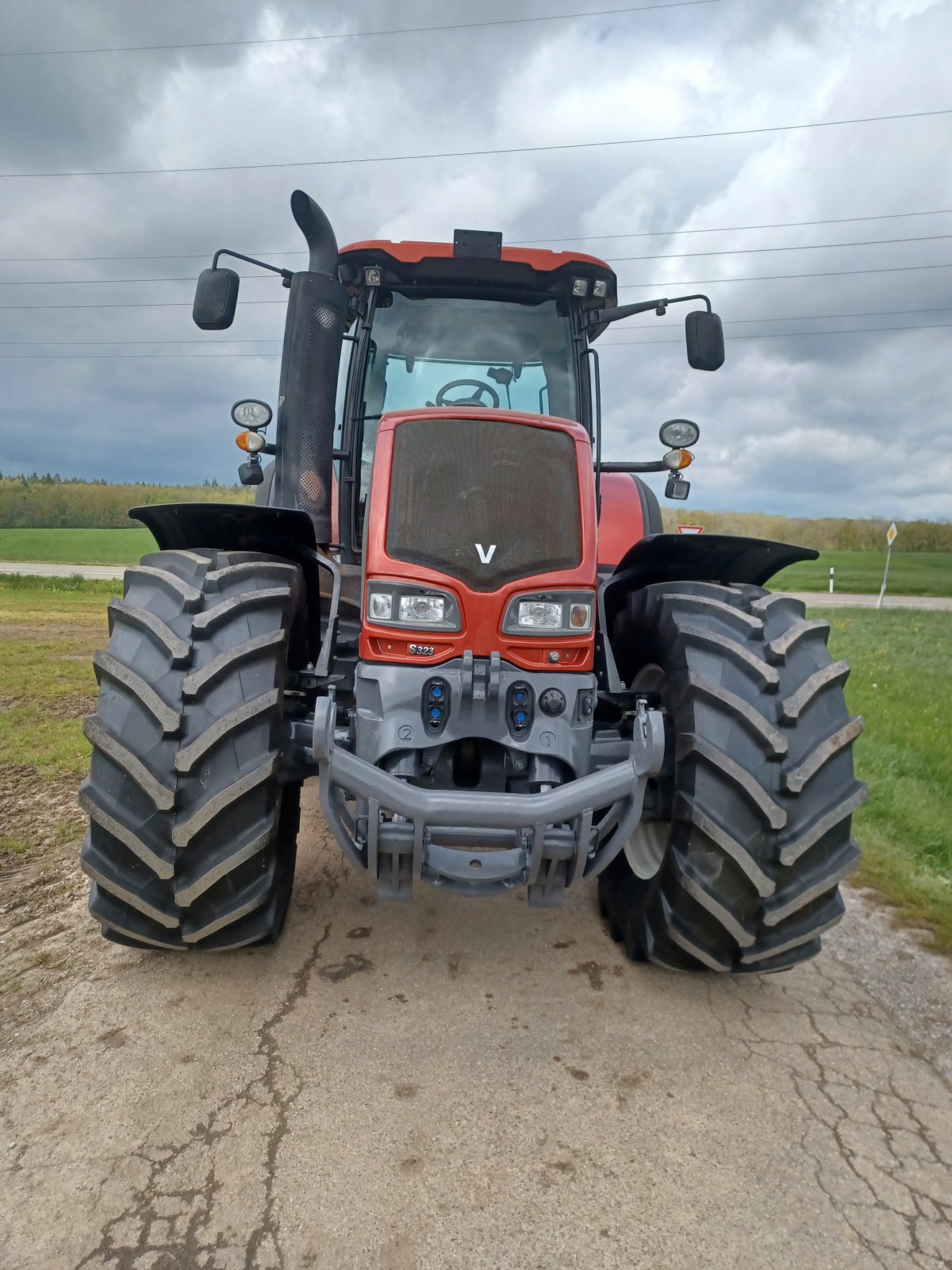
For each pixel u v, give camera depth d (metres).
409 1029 2.30
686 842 2.26
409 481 2.41
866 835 3.96
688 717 2.31
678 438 3.81
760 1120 2.01
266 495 4.80
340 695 2.99
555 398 3.74
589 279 3.65
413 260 3.59
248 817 2.17
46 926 2.82
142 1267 1.55
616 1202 1.74
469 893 2.23
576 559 2.39
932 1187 1.82
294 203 3.03
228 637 2.21
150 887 2.18
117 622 2.29
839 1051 2.31
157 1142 1.85
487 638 2.33
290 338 3.07
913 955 2.89
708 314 3.67
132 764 2.10
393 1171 1.79
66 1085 2.03
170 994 2.43
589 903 3.14
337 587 2.57
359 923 2.91
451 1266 1.58
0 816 3.80
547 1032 2.32
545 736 2.34
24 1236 1.61
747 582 2.88
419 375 3.72
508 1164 1.83
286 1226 1.65
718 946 2.32
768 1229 1.69
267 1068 2.11
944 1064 2.28
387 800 2.10
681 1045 2.29
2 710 5.83
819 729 2.26
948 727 6.16
